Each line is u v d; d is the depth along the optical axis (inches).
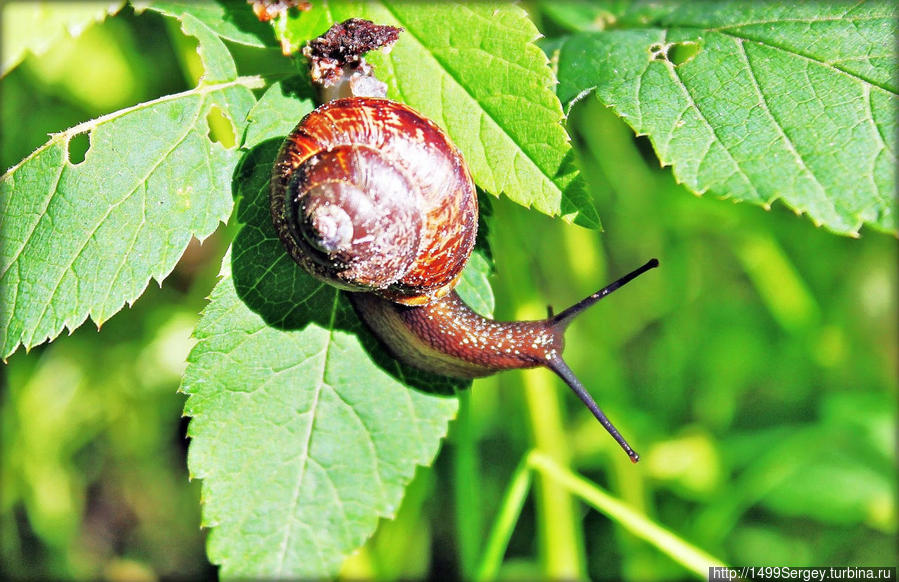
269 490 6.9
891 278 9.7
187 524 9.7
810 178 6.7
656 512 9.3
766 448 9.1
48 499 9.3
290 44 7.0
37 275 6.9
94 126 7.0
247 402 6.9
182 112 7.0
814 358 9.6
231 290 7.0
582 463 9.2
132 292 6.9
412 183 6.8
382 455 7.0
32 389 9.3
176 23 7.9
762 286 9.6
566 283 9.4
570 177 6.7
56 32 7.0
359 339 7.1
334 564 6.9
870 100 6.8
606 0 7.7
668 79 7.0
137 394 9.5
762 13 7.1
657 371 9.8
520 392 8.5
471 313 7.4
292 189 6.8
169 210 6.9
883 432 9.0
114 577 9.5
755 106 6.8
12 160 9.2
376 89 6.9
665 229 9.7
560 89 7.1
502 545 8.0
